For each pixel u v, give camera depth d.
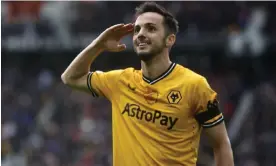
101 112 35.72
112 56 38.53
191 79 9.96
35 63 39.03
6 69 38.69
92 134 33.97
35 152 32.81
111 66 38.78
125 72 10.33
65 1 38.25
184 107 9.87
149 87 10.00
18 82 38.16
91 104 36.12
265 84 36.72
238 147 32.84
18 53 38.00
